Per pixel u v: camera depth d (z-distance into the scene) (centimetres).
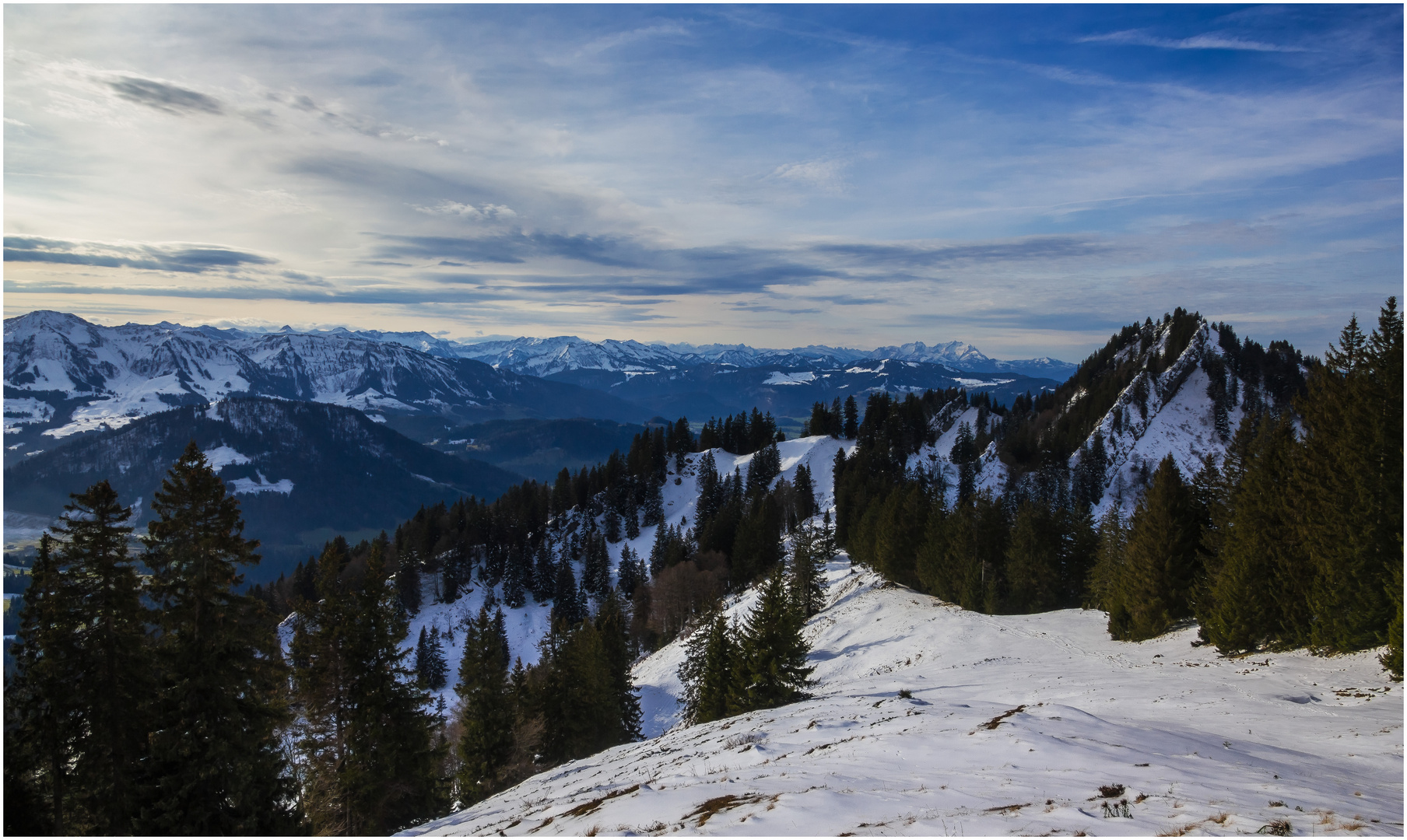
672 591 10444
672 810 1402
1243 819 1008
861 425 19388
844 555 10969
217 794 2366
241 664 2530
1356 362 2866
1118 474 14488
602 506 16312
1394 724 1836
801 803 1258
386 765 2881
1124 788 1205
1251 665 2853
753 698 3941
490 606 12612
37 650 2272
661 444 18262
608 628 5600
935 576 6869
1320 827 979
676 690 6925
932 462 16362
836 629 6619
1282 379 16250
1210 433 15375
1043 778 1316
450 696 9275
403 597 12125
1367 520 2631
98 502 2312
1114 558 5553
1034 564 6184
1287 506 3084
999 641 4781
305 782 2905
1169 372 16850
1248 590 3109
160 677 2402
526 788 2886
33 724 2223
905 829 1064
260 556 2580
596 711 4503
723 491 15688
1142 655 3591
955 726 1900
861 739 1906
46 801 2286
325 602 3030
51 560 2266
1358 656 2603
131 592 2353
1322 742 1730
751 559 10719
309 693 2930
